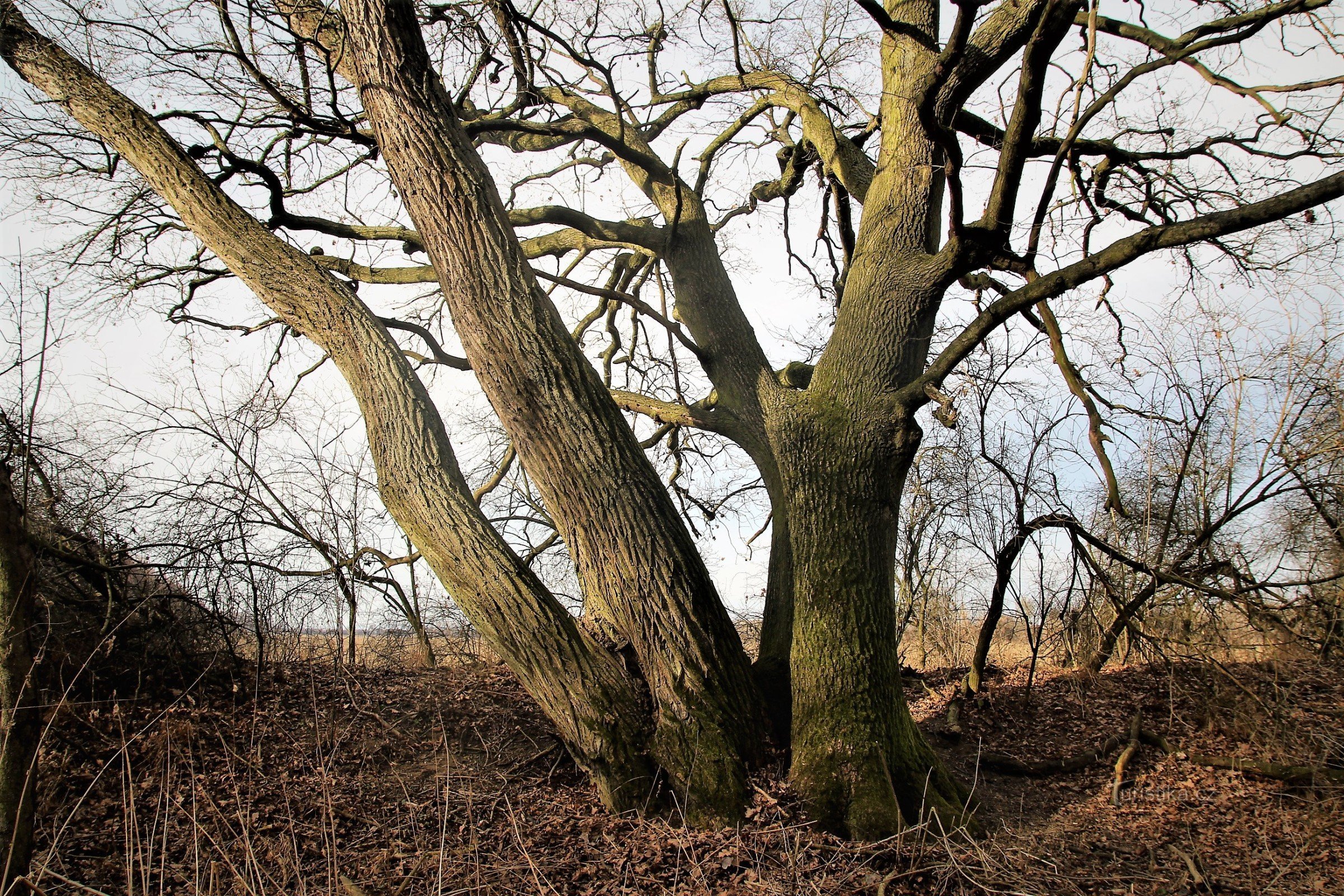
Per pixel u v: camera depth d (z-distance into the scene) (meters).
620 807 6.12
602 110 9.39
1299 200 5.23
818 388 7.36
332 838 5.54
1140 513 10.00
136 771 6.41
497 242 6.14
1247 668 8.97
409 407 6.27
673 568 6.23
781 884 5.25
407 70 6.05
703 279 8.52
